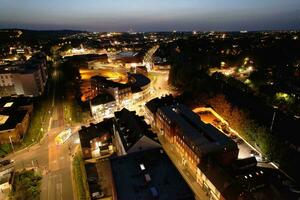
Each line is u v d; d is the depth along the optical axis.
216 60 174.00
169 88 131.12
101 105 93.12
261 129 66.81
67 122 89.50
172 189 42.06
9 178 57.00
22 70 120.19
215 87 108.50
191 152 59.97
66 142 75.44
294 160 58.41
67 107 102.69
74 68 164.00
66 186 56.91
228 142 58.56
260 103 92.56
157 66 178.00
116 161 49.94
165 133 75.75
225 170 53.28
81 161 64.69
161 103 89.88
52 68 185.75
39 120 89.31
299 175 54.72
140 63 194.38
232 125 78.44
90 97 117.25
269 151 62.19
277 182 53.81
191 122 69.31
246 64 162.00
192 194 41.09
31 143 74.88
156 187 42.59
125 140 60.75
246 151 66.75
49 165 64.56
